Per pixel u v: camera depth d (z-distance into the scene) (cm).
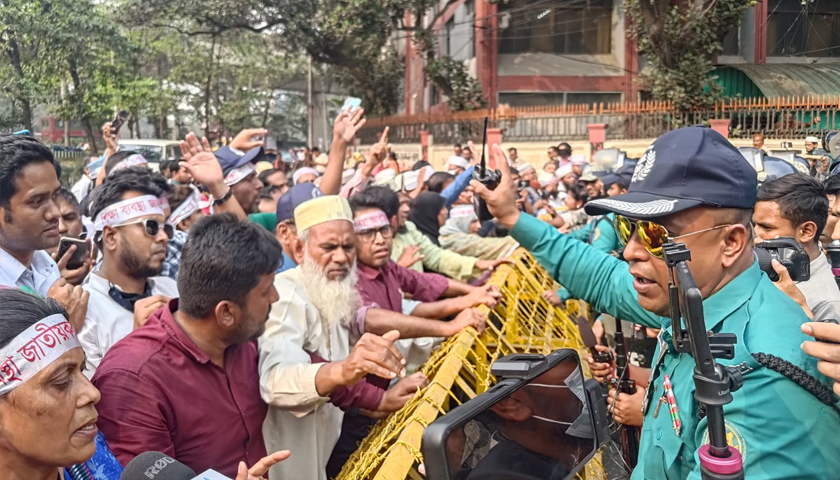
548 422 174
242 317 214
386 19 1959
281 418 252
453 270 485
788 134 1167
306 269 297
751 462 139
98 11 1084
